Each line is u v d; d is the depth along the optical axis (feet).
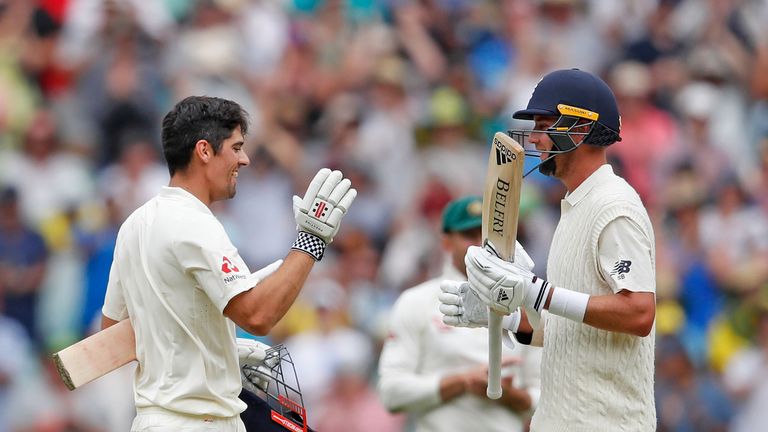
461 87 141.59
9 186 119.85
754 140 150.00
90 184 125.29
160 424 48.67
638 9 155.22
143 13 135.64
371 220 127.03
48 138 126.41
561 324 50.39
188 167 50.16
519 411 66.85
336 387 106.52
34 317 115.34
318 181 49.98
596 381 49.34
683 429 114.93
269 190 128.16
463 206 68.03
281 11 141.79
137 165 124.67
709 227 136.77
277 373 55.06
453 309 51.49
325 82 138.92
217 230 49.32
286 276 49.01
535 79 146.72
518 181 48.21
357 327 114.21
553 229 125.29
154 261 49.08
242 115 50.96
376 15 145.38
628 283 47.75
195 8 139.23
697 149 145.18
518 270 48.65
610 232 48.62
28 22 133.08
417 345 68.59
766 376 122.52
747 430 120.06
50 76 131.34
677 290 129.49
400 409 68.49
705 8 156.56
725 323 128.98
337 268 118.62
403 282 122.31
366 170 130.72
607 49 151.94
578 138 50.01
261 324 48.29
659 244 132.98
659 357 115.96
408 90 139.64
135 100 130.11
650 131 143.23
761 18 159.53
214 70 135.33
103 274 116.47
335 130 133.59
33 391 111.24
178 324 48.88
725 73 152.05
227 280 48.26
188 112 50.06
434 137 135.44
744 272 132.77
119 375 107.04
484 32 147.64
